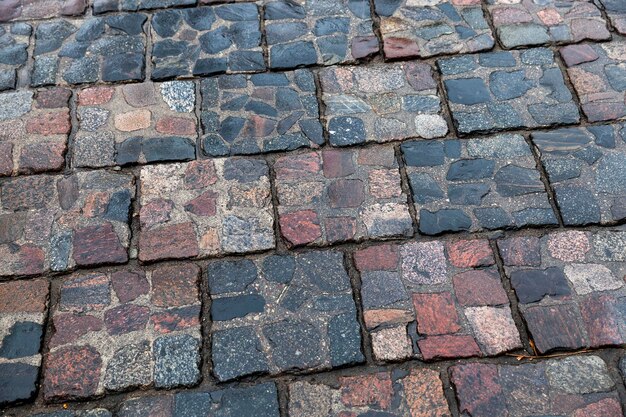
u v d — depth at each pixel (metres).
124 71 3.23
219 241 2.65
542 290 2.51
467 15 3.47
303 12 3.51
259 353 2.37
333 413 2.24
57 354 2.36
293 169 2.87
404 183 2.82
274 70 3.25
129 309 2.47
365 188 2.81
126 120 3.04
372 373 2.33
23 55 3.31
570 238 2.65
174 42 3.37
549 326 2.42
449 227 2.68
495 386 2.29
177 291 2.52
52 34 3.41
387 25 3.43
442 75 3.21
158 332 2.41
